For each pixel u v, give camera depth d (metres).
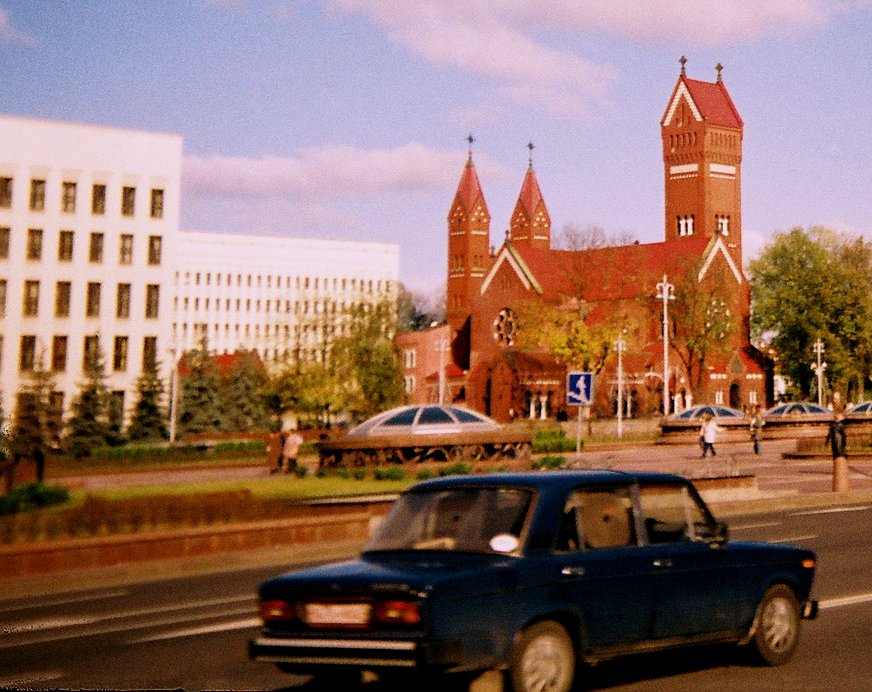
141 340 83.00
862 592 13.94
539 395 101.88
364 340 78.69
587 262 91.00
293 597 7.77
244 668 9.95
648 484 9.04
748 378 104.31
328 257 178.75
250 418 91.00
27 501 22.06
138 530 19.78
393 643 7.23
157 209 83.94
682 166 121.94
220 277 172.00
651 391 99.31
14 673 9.95
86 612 14.27
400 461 33.00
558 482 8.44
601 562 8.27
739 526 23.20
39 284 79.94
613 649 8.28
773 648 9.59
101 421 66.81
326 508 22.83
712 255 103.94
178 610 14.09
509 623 7.60
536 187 136.88
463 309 130.00
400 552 8.23
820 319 98.56
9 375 78.38
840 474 30.41
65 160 80.94
